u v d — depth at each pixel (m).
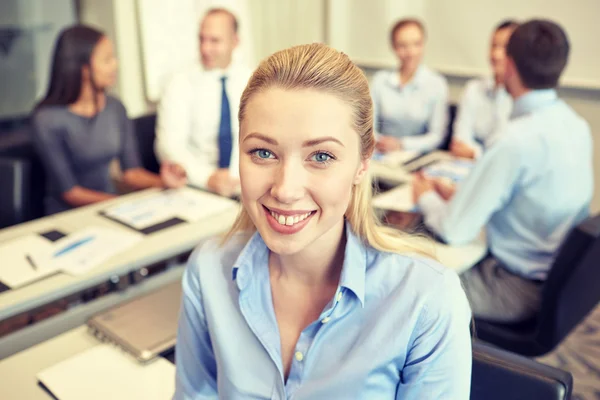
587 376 2.18
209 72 2.82
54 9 3.63
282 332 0.92
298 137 0.74
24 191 2.09
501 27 2.85
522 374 0.98
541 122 1.79
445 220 1.81
